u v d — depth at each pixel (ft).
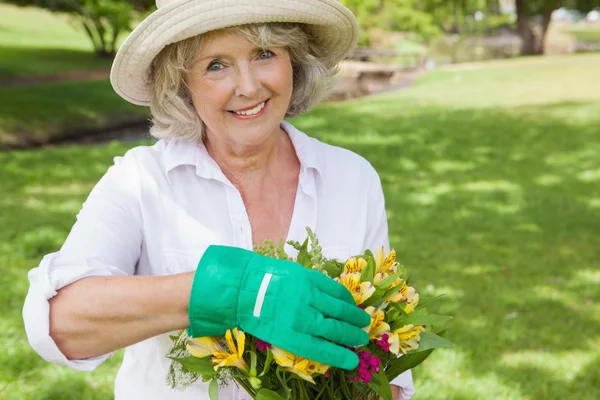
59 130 39.19
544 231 20.65
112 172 4.92
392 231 20.47
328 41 5.21
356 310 3.69
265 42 4.41
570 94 51.83
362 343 3.68
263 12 4.33
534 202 23.66
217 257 3.79
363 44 91.25
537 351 13.53
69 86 50.11
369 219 5.36
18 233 19.03
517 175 27.40
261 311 3.61
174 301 3.83
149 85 5.04
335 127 37.81
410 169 28.37
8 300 14.80
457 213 22.40
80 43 84.74
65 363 4.04
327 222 5.17
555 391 12.14
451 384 12.22
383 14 100.89
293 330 3.55
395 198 24.02
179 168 4.93
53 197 23.20
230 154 5.03
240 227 4.92
